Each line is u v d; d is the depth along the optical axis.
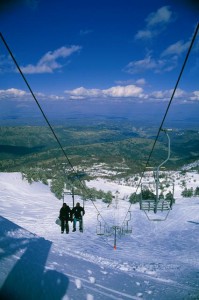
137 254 18.62
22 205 45.88
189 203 59.59
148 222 43.28
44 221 34.41
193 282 8.43
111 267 9.07
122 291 6.14
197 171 168.62
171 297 6.32
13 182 65.00
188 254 20.25
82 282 6.04
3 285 4.67
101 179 158.62
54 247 9.85
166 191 66.19
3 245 7.44
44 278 5.56
